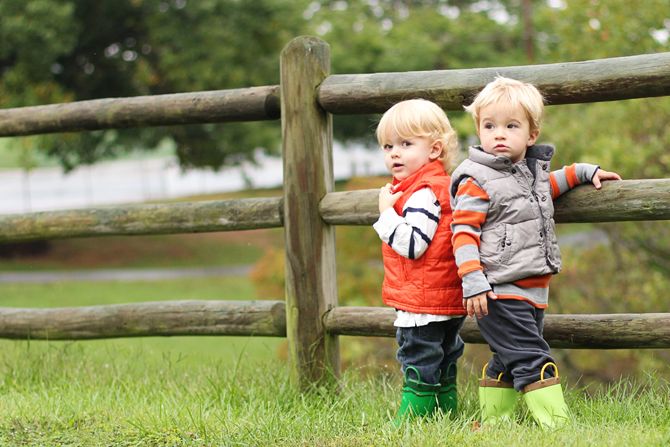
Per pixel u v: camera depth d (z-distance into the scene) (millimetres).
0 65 41062
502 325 6680
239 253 58344
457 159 7293
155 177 101562
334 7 56500
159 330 9469
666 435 6180
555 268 6707
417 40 49625
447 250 6852
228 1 41562
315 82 8539
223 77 41625
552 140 20078
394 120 7074
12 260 55938
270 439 6832
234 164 51906
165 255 57750
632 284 20906
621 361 21141
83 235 9797
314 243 8633
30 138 43219
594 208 7238
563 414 6633
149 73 42844
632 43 19359
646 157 19109
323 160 8641
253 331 9078
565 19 20547
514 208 6594
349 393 8359
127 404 8250
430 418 7051
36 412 7969
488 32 53531
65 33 38156
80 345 11180
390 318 8375
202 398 8375
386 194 7098
